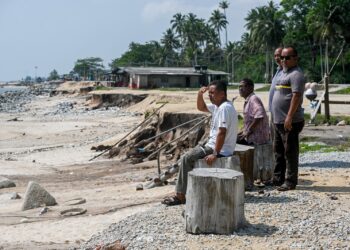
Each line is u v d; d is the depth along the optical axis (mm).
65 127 43844
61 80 187250
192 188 7902
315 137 19781
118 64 167250
